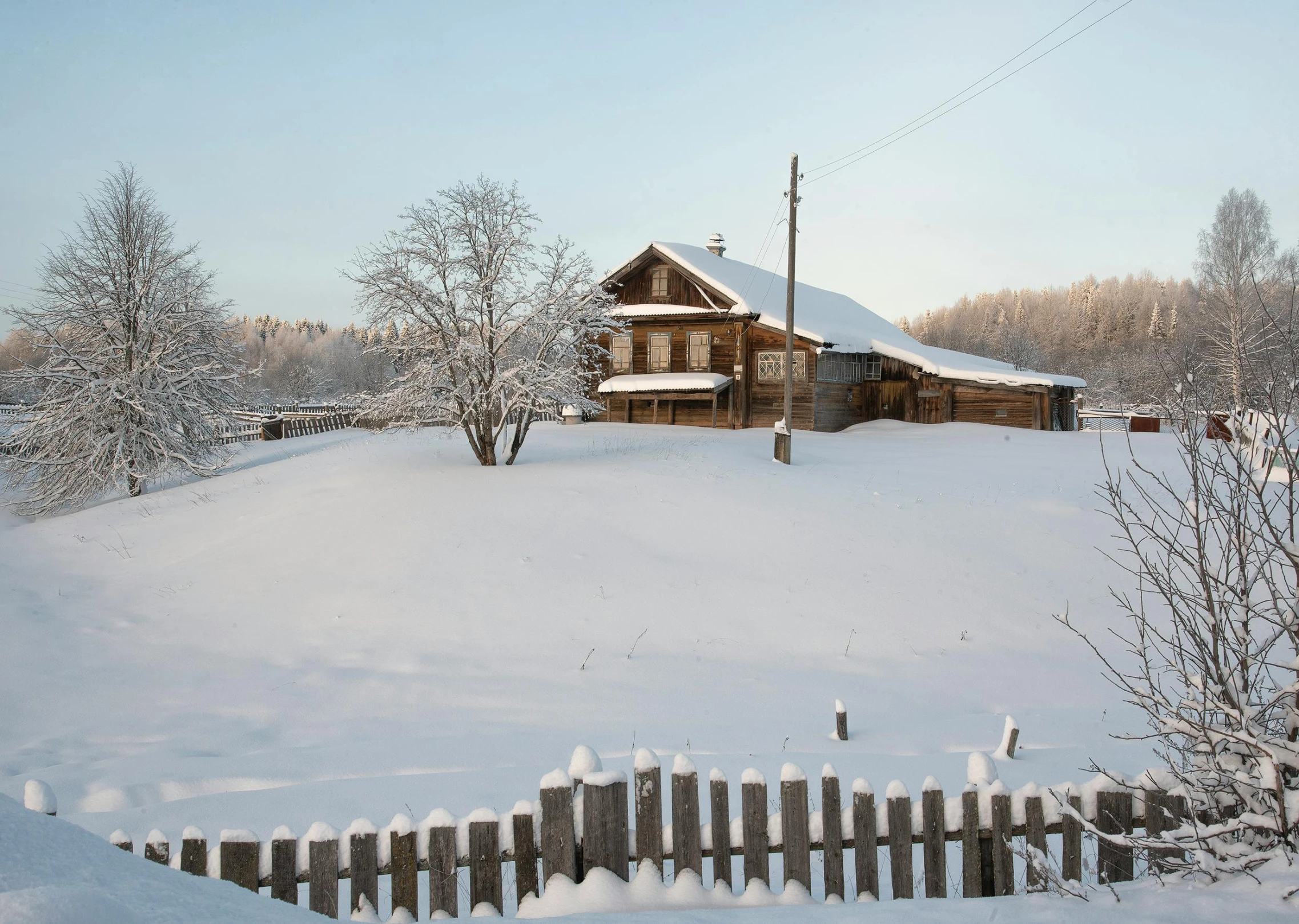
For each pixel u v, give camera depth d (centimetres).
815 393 3403
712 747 873
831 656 1209
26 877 219
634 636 1264
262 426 3856
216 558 1639
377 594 1402
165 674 1162
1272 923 338
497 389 2100
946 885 442
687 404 3684
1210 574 427
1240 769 409
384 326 2153
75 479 2539
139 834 602
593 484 1931
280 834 421
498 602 1366
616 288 3750
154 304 2739
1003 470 2217
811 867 501
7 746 948
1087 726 902
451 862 420
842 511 1772
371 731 970
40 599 1522
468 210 2078
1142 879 427
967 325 14000
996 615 1349
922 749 848
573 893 418
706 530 1666
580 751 446
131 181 2717
